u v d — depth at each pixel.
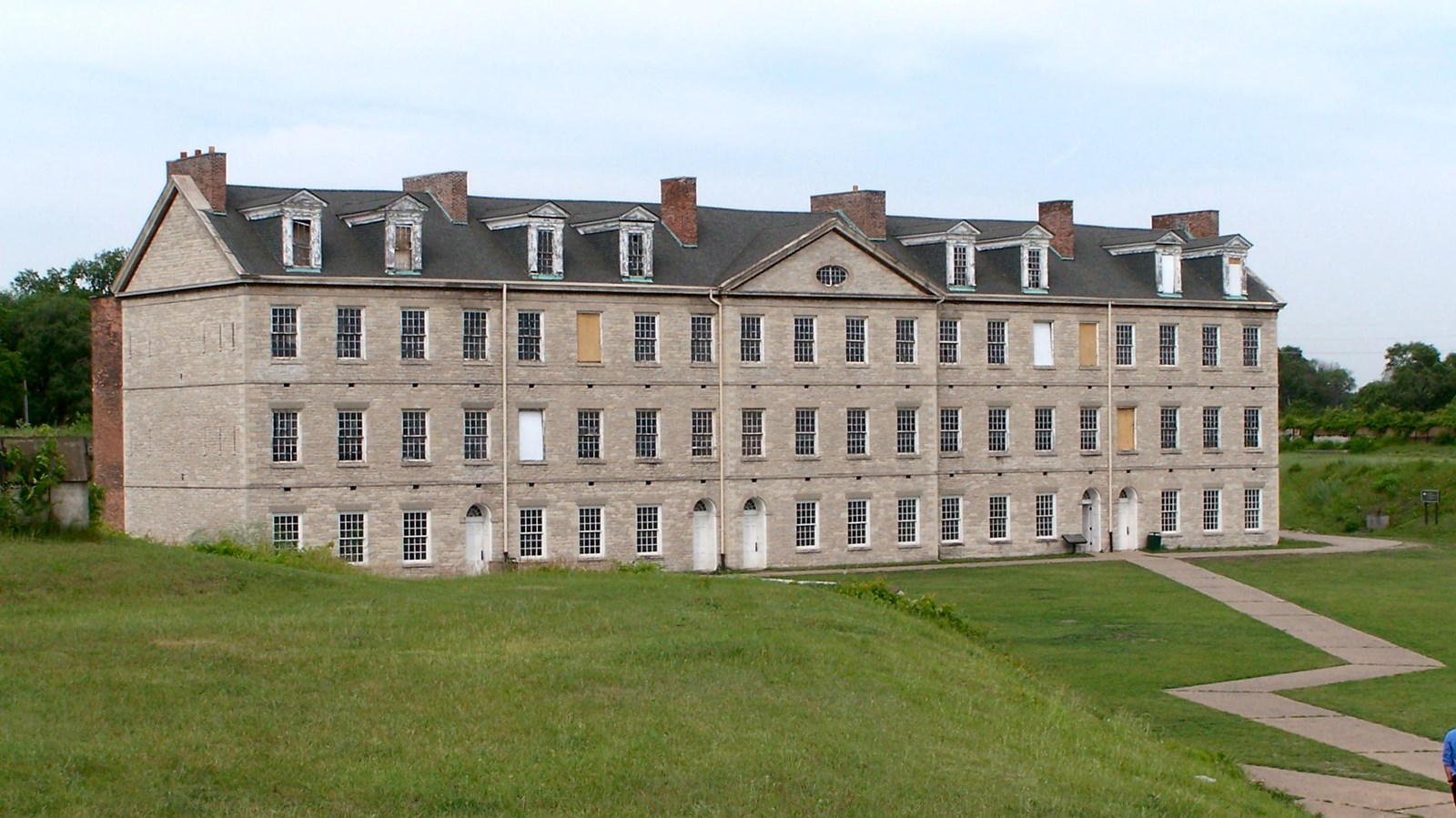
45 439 45.31
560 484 72.31
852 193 84.19
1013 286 84.75
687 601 42.78
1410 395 166.12
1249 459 91.25
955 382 82.81
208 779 23.56
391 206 68.56
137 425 70.56
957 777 27.11
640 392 74.25
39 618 34.78
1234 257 90.88
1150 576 75.00
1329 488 107.94
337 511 67.50
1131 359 87.88
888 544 80.62
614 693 30.22
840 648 37.00
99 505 45.81
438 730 26.94
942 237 82.62
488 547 70.94
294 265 66.69
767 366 77.25
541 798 24.03
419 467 69.19
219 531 64.75
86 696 27.19
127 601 38.19
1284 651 54.06
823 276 78.50
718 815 23.84
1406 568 79.00
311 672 30.19
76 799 22.06
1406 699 45.94
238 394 65.94
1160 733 39.25
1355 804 33.72
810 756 27.00
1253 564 80.69
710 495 75.88
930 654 39.44
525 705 28.91
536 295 71.88
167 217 69.00
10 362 126.19
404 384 68.94
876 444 80.19
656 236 77.88
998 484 84.00
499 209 74.38
